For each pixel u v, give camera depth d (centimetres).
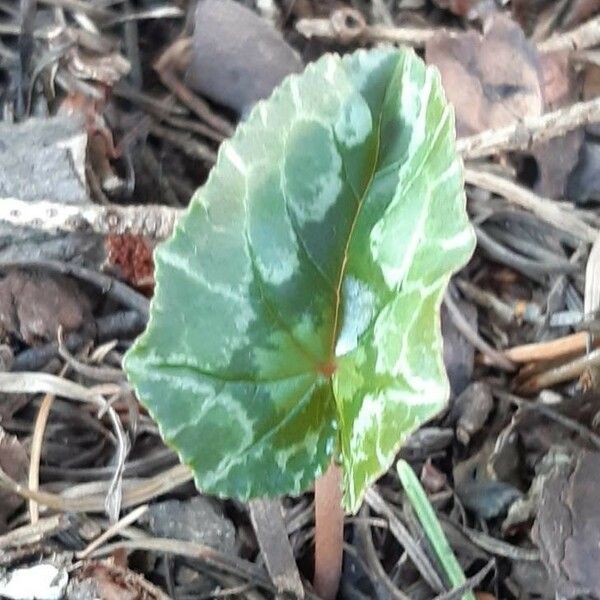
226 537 17
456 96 23
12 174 19
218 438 13
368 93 13
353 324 13
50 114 21
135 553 17
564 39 24
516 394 21
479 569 18
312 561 18
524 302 22
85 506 17
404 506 18
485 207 23
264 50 23
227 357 13
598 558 16
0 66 22
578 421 20
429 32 24
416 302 12
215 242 13
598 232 22
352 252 13
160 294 12
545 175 23
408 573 18
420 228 12
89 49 23
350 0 26
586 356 20
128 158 22
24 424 19
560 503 17
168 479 18
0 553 16
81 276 20
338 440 14
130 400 19
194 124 23
